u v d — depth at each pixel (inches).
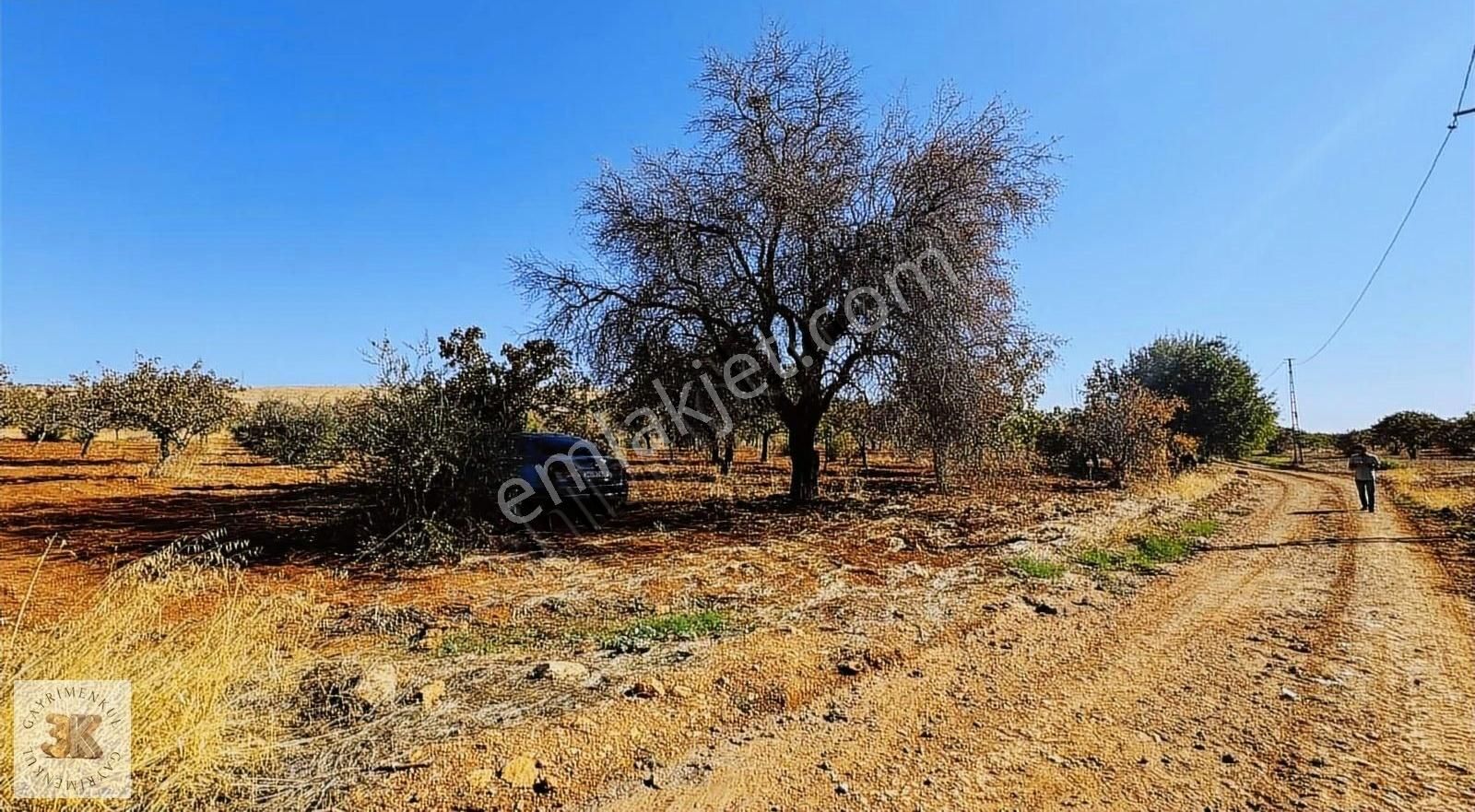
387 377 371.9
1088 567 371.2
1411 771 145.1
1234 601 299.0
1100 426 876.0
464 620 250.5
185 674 142.1
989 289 509.7
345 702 168.9
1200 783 140.6
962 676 205.6
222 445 1467.8
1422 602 295.7
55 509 492.4
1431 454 1995.6
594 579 321.4
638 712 170.7
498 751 148.9
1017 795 136.1
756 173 504.7
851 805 132.5
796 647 225.6
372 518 377.1
